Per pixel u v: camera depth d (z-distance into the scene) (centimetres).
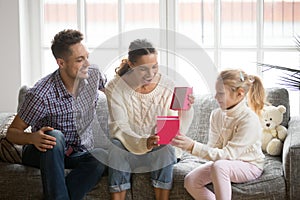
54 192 289
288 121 349
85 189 300
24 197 305
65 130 313
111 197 300
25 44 397
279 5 384
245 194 295
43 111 307
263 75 392
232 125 308
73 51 306
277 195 296
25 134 299
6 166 311
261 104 328
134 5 395
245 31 389
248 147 304
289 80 389
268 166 312
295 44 385
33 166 312
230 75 309
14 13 386
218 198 288
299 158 294
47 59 404
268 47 388
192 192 297
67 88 312
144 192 303
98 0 396
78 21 398
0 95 393
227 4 388
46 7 399
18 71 390
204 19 392
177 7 392
